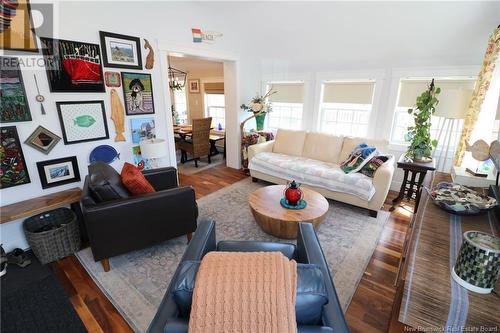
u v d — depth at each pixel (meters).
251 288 0.74
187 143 4.88
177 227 2.21
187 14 3.21
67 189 2.49
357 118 3.97
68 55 2.31
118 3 2.58
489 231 1.25
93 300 1.75
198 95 6.67
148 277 1.96
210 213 2.98
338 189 3.02
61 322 1.59
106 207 1.85
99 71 2.55
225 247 1.57
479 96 2.49
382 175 2.74
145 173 2.63
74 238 2.22
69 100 2.39
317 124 4.33
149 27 2.88
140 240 2.05
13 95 2.05
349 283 1.90
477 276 0.84
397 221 2.83
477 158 1.97
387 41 3.23
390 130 3.62
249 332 0.71
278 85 4.64
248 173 4.45
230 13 3.53
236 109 4.43
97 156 2.68
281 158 3.70
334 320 0.88
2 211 2.02
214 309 0.72
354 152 3.23
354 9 2.94
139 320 1.59
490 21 2.55
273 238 2.46
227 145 4.79
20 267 2.07
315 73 4.12
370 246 2.37
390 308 1.69
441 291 0.87
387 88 3.53
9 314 1.65
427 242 1.15
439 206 1.48
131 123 2.92
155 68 3.03
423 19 2.79
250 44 4.29
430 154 2.98
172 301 0.95
